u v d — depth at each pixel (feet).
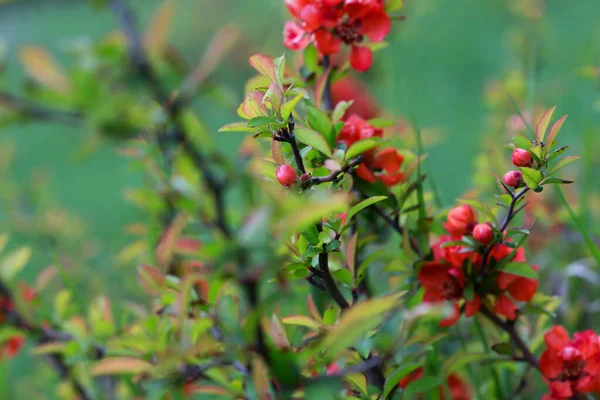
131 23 4.14
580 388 3.27
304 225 2.88
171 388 3.19
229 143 7.68
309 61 3.43
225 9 10.14
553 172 3.19
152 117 3.94
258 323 3.06
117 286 4.77
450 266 3.31
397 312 3.22
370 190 3.30
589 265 3.89
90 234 7.07
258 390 2.99
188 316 3.19
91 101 4.08
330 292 3.18
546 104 4.95
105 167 9.43
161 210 3.83
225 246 2.93
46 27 11.87
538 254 4.14
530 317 3.71
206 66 4.05
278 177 3.10
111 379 3.83
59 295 3.68
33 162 9.37
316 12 3.30
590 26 6.44
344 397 3.18
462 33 8.39
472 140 5.66
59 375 3.79
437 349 3.42
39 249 4.94
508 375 3.61
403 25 4.62
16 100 4.16
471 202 3.27
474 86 7.66
